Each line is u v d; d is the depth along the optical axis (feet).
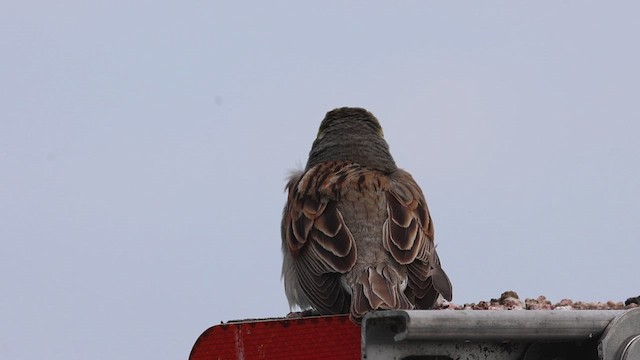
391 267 37.65
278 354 27.17
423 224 40.50
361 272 37.19
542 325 23.45
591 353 24.72
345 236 38.75
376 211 39.78
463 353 23.30
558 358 24.75
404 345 22.35
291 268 41.63
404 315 21.43
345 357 26.48
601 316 24.47
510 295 40.75
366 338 21.80
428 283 38.55
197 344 27.89
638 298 39.55
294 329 27.07
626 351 24.13
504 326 22.72
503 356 23.93
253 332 27.45
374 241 38.81
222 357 27.68
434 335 21.72
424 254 39.27
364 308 34.32
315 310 40.40
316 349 26.78
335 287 38.17
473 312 22.45
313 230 39.70
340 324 26.68
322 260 38.70
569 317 23.88
